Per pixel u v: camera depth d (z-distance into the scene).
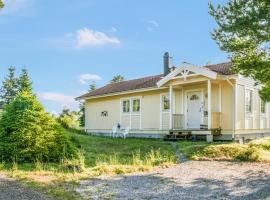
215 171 11.38
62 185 9.35
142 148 17.09
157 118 25.34
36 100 13.21
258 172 11.05
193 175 10.84
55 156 12.52
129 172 11.42
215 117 20.84
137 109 27.05
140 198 8.26
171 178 10.45
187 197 8.34
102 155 14.57
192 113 22.86
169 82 22.72
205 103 22.19
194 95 22.88
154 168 12.10
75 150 13.33
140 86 26.47
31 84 44.22
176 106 23.97
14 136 12.12
